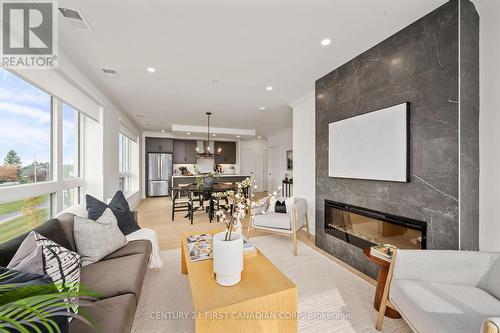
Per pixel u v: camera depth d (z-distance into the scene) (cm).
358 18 179
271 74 289
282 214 324
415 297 125
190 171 859
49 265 109
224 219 161
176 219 468
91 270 156
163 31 193
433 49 173
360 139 236
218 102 416
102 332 99
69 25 182
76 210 212
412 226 189
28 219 195
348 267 249
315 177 327
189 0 156
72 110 288
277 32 197
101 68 264
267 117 550
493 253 140
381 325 153
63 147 253
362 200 240
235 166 926
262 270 152
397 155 198
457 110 159
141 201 684
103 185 337
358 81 242
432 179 175
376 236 228
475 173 167
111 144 384
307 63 260
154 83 314
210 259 168
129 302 125
